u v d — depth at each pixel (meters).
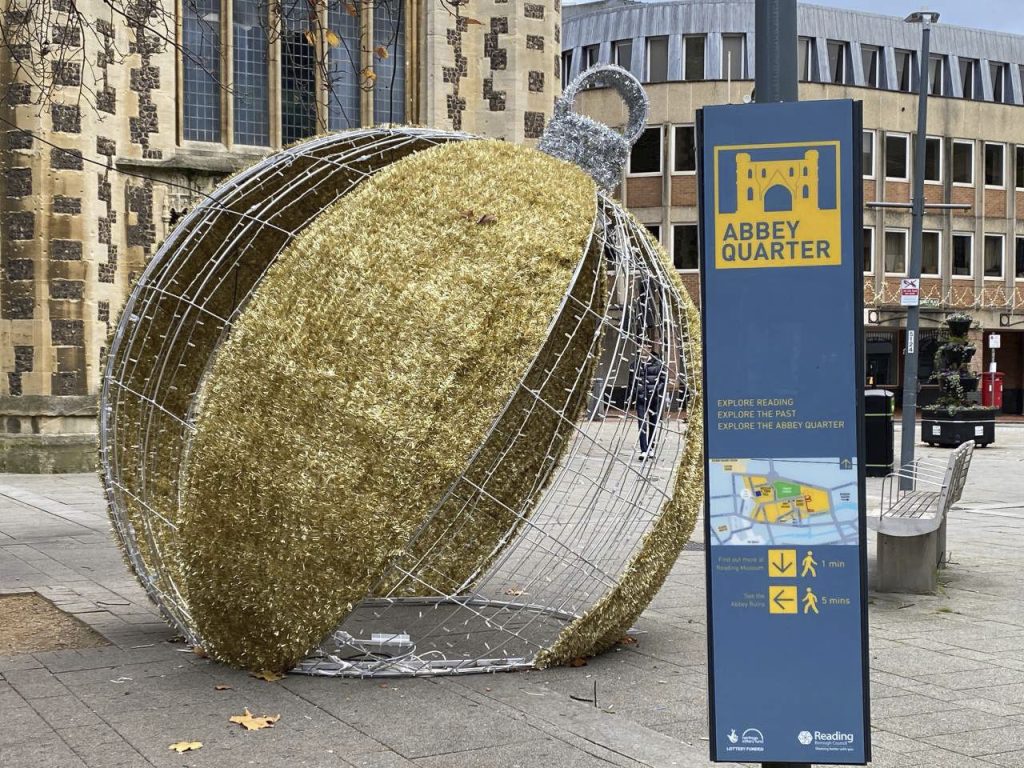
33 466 18.98
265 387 6.11
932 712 5.94
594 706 5.99
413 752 5.20
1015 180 48.84
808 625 4.33
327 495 6.05
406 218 6.41
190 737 5.41
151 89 20.17
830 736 4.32
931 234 47.59
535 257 6.32
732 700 4.38
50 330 19.06
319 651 6.79
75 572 9.97
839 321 4.29
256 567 6.16
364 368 6.09
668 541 6.83
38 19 12.26
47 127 18.77
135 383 7.89
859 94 46.44
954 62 52.19
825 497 4.31
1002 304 48.22
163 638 7.45
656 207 45.06
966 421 26.97
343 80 21.67
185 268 8.03
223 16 20.72
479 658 6.89
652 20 49.59
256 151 21.19
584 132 7.32
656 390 7.23
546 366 8.70
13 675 6.52
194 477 6.20
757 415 4.34
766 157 4.30
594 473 15.76
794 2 6.20
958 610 8.55
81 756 5.14
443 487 6.14
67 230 19.03
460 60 22.11
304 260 6.33
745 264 4.32
